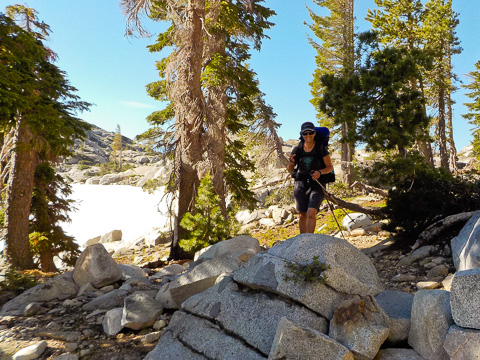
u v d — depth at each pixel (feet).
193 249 28.45
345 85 24.82
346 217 35.65
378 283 9.81
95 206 119.24
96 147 297.94
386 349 7.69
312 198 13.50
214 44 37.19
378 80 23.52
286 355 7.09
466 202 18.12
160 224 80.89
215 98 38.24
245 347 8.30
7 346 11.03
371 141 23.27
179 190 36.35
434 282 12.51
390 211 20.54
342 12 82.64
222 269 13.01
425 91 78.74
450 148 92.58
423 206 18.45
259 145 50.31
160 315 12.62
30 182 33.81
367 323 7.55
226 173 43.91
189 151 36.01
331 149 79.36
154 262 31.01
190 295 13.05
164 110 45.68
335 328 7.68
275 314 8.60
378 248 20.02
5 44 28.55
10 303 15.02
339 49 81.56
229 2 41.42
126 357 10.18
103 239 71.31
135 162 277.03
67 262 40.11
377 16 74.33
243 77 41.45
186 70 35.55
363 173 23.00
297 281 8.68
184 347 9.46
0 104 25.29
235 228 30.01
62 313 13.84
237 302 9.68
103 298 14.71
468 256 11.12
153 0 38.93
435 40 74.69
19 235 32.40
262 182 67.97
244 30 42.60
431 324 7.21
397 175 20.44
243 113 47.16
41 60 34.19
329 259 8.94
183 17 36.81
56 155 37.83
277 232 48.60
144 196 143.84
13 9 39.09
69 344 10.93
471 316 6.42
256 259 10.42
